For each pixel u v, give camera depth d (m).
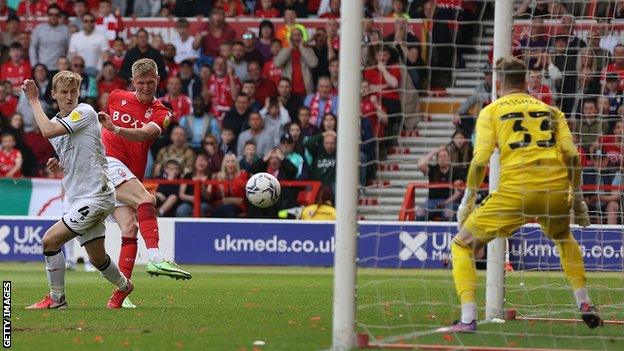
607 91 47.09
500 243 28.72
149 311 30.16
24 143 62.06
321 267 55.12
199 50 65.56
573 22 41.41
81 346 21.78
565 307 33.62
